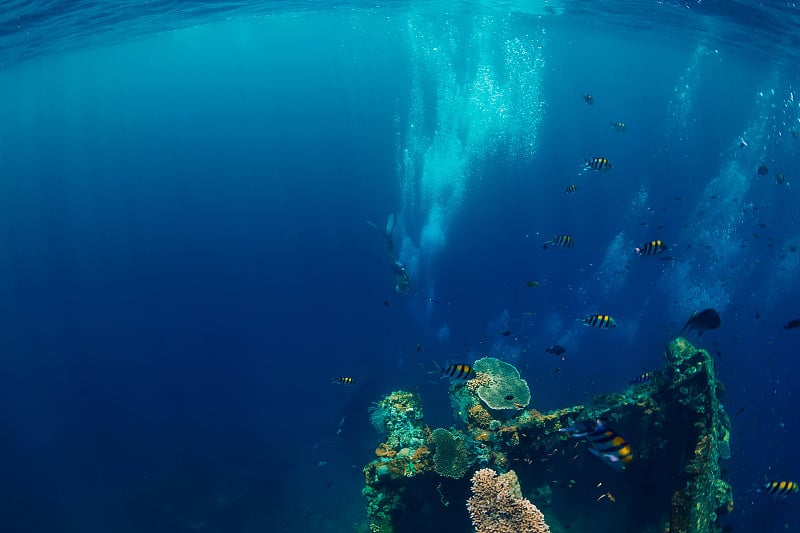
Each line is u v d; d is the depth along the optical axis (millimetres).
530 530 4996
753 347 17266
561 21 23312
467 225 31156
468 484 6465
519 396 7250
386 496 6547
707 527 6281
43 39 18250
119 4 14688
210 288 32781
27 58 22359
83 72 39562
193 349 27172
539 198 34031
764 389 15172
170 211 49219
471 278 24406
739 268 22328
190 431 21031
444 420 14414
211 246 38406
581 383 15227
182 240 40312
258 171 57312
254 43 45250
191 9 18078
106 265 40844
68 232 51625
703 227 26828
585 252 25531
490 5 19609
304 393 21297
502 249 27500
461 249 28141
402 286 13102
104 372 27484
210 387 23797
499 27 27266
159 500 15742
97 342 30812
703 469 6531
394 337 21500
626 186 35969
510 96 37531
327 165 54938
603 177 37938
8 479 20750
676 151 45906
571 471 7586
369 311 25516
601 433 2854
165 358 27188
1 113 53875
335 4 20656
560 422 7152
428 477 6500
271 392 22125
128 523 15906
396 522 6418
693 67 36375
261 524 14266
